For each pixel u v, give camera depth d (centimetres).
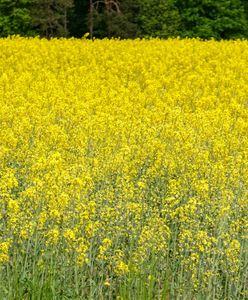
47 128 1476
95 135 1468
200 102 2014
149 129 1483
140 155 1315
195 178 1141
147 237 938
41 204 984
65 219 930
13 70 2778
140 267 931
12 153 1325
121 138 1462
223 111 1906
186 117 1709
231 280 980
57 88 2248
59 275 950
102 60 3127
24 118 1560
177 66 2959
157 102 2027
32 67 2795
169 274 989
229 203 1077
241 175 1249
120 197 1076
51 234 902
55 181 996
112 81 2455
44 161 1045
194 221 1018
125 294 890
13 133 1455
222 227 1035
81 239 883
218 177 1172
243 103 2217
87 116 1677
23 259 995
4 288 892
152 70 2834
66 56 3109
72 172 1122
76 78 2500
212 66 2977
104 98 2030
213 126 1603
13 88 2267
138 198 1124
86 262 922
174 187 1119
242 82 2497
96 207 1091
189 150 1298
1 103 1911
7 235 953
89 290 992
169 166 1248
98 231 1020
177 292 997
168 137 1440
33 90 2206
